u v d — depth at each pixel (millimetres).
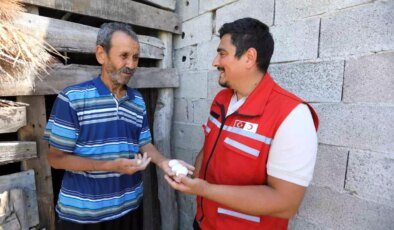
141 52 2219
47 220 1746
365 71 1253
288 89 1615
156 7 2367
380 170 1227
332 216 1428
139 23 2160
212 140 1268
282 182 997
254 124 1085
